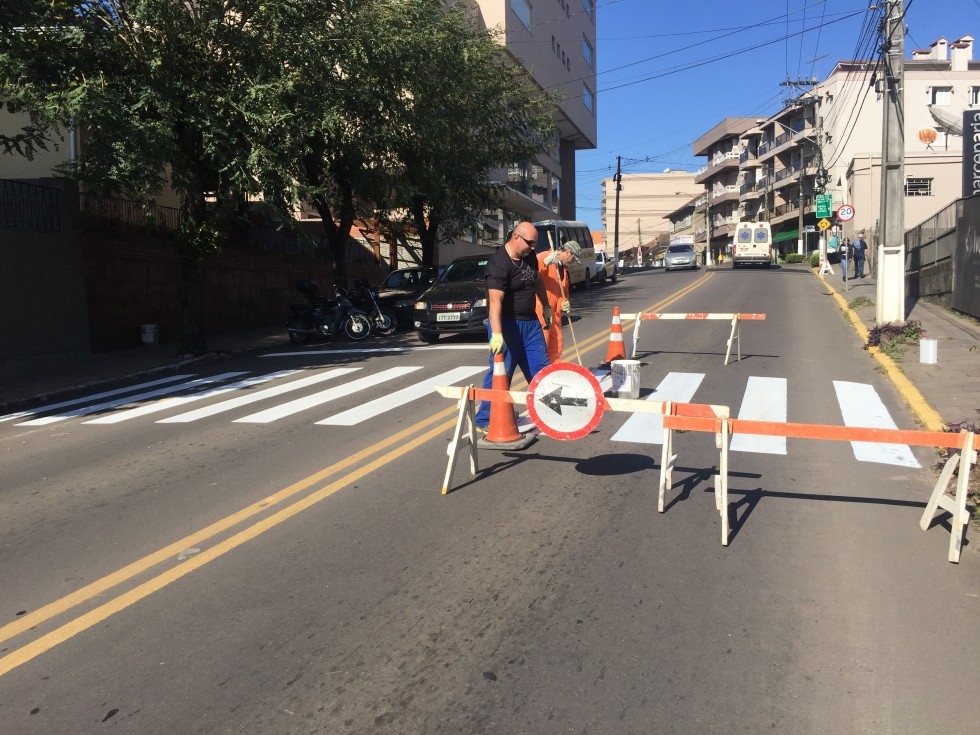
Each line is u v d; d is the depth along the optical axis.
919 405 8.16
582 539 4.75
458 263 17.52
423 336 16.34
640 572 4.26
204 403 10.19
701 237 84.81
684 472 6.12
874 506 5.28
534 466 6.34
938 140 46.81
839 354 12.02
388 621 3.78
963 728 2.89
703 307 19.78
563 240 26.83
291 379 11.89
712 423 4.71
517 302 7.01
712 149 79.12
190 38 13.30
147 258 17.75
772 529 4.88
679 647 3.48
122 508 5.70
